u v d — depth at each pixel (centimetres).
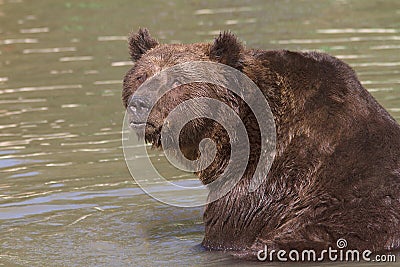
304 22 2939
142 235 1436
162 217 1525
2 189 1658
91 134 1970
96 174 1738
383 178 1253
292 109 1306
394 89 2138
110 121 2052
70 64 2564
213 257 1310
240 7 3225
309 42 2648
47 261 1321
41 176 1727
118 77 2400
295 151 1289
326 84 1311
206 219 1358
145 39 1433
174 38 2752
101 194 1636
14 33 3011
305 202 1265
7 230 1462
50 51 2736
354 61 2409
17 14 3297
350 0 3300
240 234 1318
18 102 2227
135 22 3061
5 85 2388
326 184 1260
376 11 3077
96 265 1299
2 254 1352
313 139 1284
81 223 1493
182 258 1313
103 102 2195
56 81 2398
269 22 2955
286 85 1320
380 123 1302
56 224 1488
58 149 1878
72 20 3161
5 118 2105
